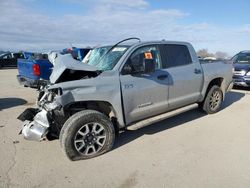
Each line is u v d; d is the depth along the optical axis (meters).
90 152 3.91
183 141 4.51
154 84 4.54
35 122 4.05
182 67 5.17
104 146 3.99
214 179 3.26
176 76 4.95
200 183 3.18
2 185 3.20
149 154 4.02
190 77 5.26
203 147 4.24
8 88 10.53
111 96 4.01
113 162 3.78
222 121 5.61
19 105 7.34
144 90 4.39
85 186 3.19
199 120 5.70
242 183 3.16
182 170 3.51
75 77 4.13
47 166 3.68
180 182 3.22
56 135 4.12
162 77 4.69
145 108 4.49
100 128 3.93
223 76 6.19
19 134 4.59
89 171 3.54
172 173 3.44
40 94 4.30
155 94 4.59
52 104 3.72
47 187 3.17
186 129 5.12
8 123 5.61
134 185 3.19
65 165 3.71
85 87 3.81
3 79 13.98
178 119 5.78
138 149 4.21
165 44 4.96
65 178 3.37
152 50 4.71
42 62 8.60
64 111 3.79
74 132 3.69
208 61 6.26
